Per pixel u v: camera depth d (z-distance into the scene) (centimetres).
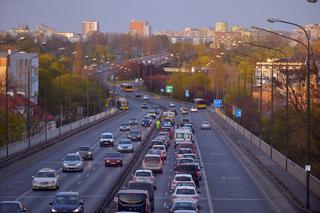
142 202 8175
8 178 13138
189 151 16900
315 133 16200
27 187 11856
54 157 17175
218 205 10262
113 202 9662
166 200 10525
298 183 12788
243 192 11800
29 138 18762
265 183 13025
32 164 15625
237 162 16950
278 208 10044
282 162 15475
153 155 14512
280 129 19800
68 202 8462
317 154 16212
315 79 18912
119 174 13938
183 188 9638
